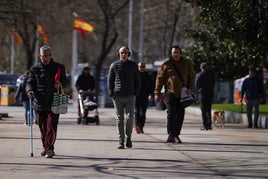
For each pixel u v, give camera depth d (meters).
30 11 57.44
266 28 43.00
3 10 53.00
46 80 23.69
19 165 21.88
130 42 87.81
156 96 29.92
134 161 23.09
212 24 44.72
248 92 42.47
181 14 95.75
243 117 46.72
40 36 83.94
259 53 45.31
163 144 29.14
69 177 19.45
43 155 24.31
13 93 89.06
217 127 42.59
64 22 82.81
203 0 43.38
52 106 23.44
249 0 42.47
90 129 38.47
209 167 21.75
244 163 22.80
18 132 35.53
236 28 43.62
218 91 90.81
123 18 106.12
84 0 88.12
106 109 75.94
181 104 29.61
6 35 69.06
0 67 125.38
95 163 22.48
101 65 88.00
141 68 35.25
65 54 117.88
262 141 31.08
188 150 26.73
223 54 64.06
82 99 44.06
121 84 26.92
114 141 30.31
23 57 122.00
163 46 108.44
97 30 97.44
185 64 29.70
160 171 20.77
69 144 28.69
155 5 102.62
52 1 62.59
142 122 35.66
